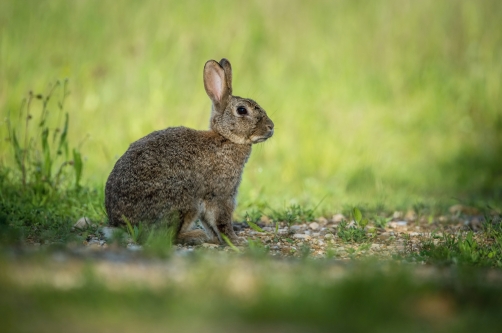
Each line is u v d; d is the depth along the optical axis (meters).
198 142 10.15
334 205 13.30
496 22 22.52
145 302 5.77
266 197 13.66
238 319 5.66
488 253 9.34
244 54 19.88
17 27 18.70
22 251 7.26
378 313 5.82
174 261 7.43
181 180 9.79
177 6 20.16
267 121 10.61
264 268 7.16
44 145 12.44
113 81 18.11
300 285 6.23
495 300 6.50
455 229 11.59
